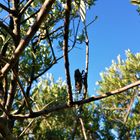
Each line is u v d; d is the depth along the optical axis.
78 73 2.68
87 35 2.73
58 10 4.50
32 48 5.30
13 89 4.22
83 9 2.51
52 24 4.43
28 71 5.34
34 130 7.41
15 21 3.06
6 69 2.36
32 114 2.90
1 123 2.67
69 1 2.04
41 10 1.98
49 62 5.46
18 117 2.92
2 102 4.25
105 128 11.68
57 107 2.83
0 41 3.64
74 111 2.80
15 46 2.93
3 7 3.05
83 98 2.72
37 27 2.06
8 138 2.68
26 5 3.12
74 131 2.78
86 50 2.71
